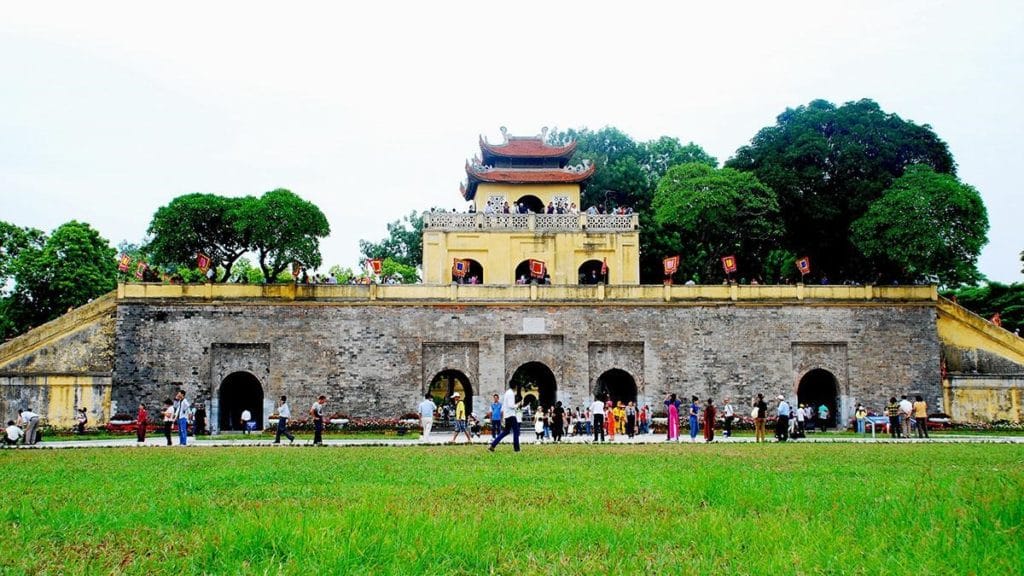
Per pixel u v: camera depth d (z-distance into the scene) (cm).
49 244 5725
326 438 4153
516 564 898
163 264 5506
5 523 1162
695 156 7950
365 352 4825
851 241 5353
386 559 892
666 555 934
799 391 5412
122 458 2541
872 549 923
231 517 1172
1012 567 829
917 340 4966
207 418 4691
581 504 1330
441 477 1825
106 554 962
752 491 1412
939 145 5816
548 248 5597
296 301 4819
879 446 3067
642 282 6981
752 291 4975
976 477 1641
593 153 7800
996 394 4894
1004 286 6062
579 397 4866
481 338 4894
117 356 4666
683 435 4369
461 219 5591
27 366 4575
